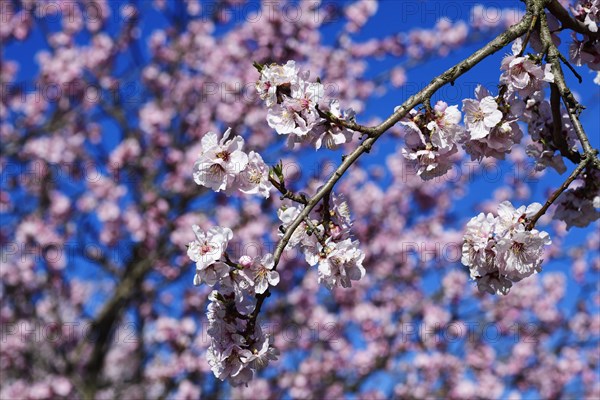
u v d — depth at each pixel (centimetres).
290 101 221
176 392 908
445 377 966
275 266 216
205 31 966
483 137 229
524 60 218
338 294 980
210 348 221
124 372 1115
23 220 927
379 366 956
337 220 229
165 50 962
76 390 955
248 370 221
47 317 997
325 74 910
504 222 215
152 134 919
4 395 915
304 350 988
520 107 227
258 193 224
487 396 947
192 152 898
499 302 1012
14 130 954
